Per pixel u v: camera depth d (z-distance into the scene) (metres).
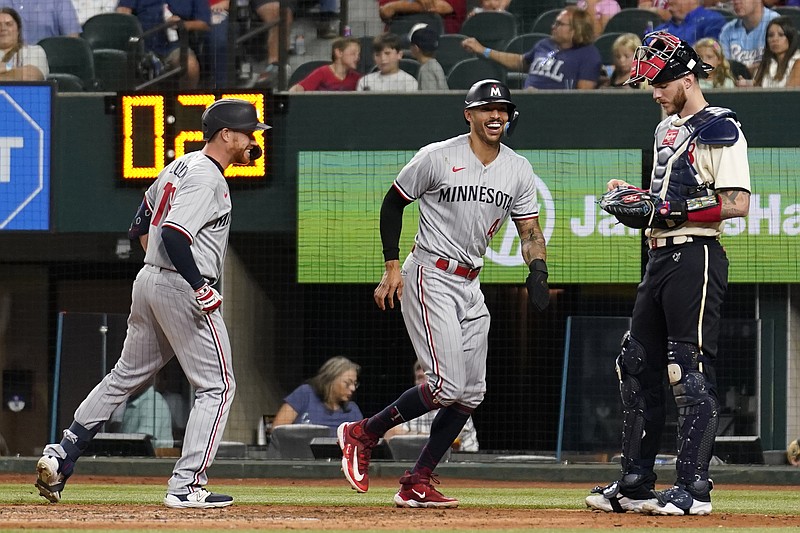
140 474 30.66
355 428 17.84
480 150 17.52
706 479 16.75
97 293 39.97
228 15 36.12
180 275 17.08
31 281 40.09
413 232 32.59
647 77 16.81
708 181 16.48
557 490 26.45
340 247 33.28
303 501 20.97
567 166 32.78
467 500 21.92
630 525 14.90
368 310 37.00
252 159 18.06
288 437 31.80
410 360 37.25
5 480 27.89
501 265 32.38
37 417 39.59
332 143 33.62
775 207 32.00
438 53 35.94
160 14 37.09
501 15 36.38
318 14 36.25
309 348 36.78
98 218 34.28
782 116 32.34
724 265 16.67
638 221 16.38
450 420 17.92
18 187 33.91
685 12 35.59
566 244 32.56
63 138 34.31
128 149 33.88
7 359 39.78
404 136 33.53
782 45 33.97
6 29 36.41
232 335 35.69
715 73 33.91
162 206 17.31
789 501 22.73
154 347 17.77
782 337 33.41
